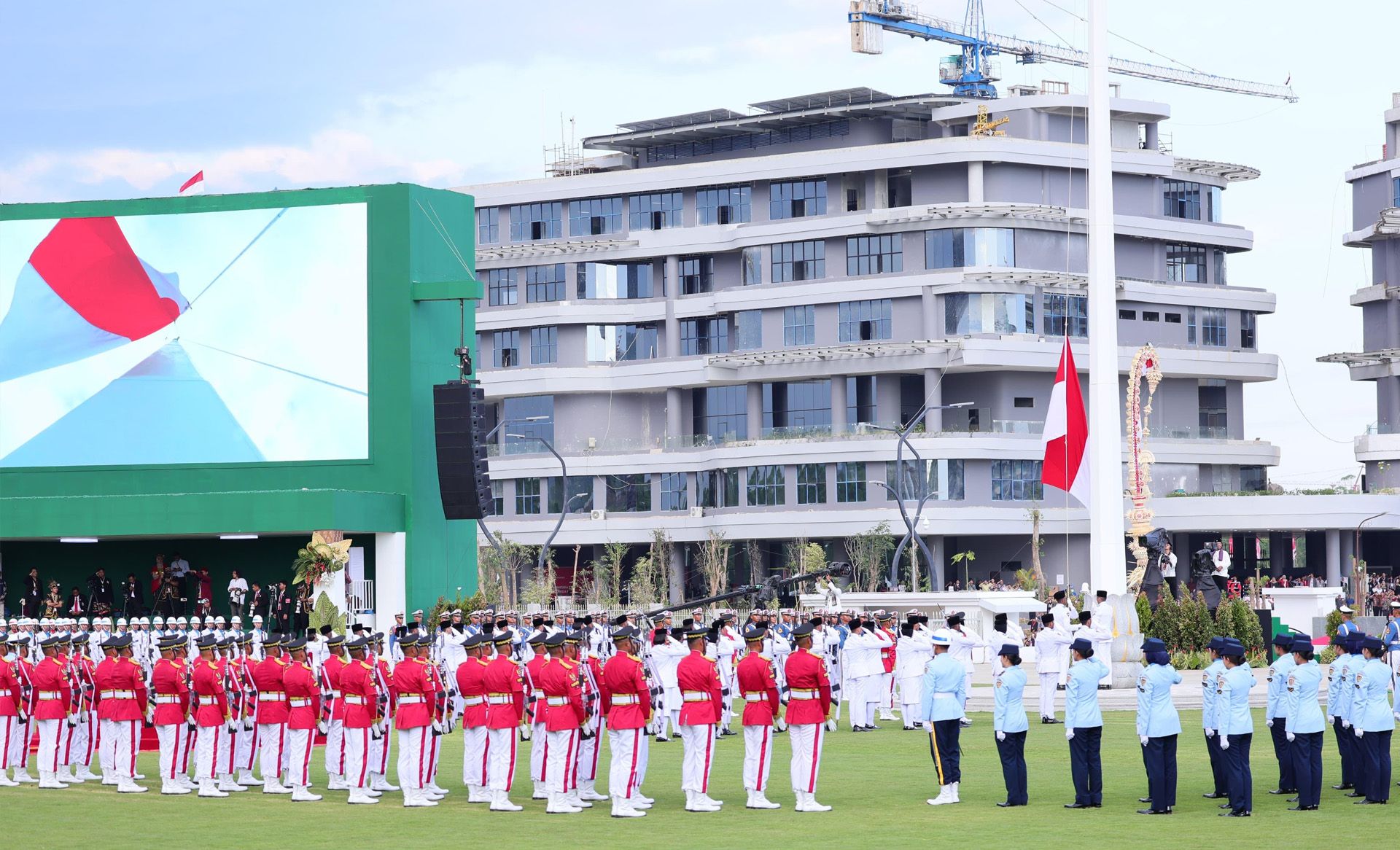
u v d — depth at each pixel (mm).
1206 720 24922
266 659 29906
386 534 56312
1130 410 54000
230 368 57625
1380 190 105125
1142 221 101688
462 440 54281
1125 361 99688
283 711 29750
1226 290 105312
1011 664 26016
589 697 26750
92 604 56281
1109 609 44594
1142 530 53625
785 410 102500
